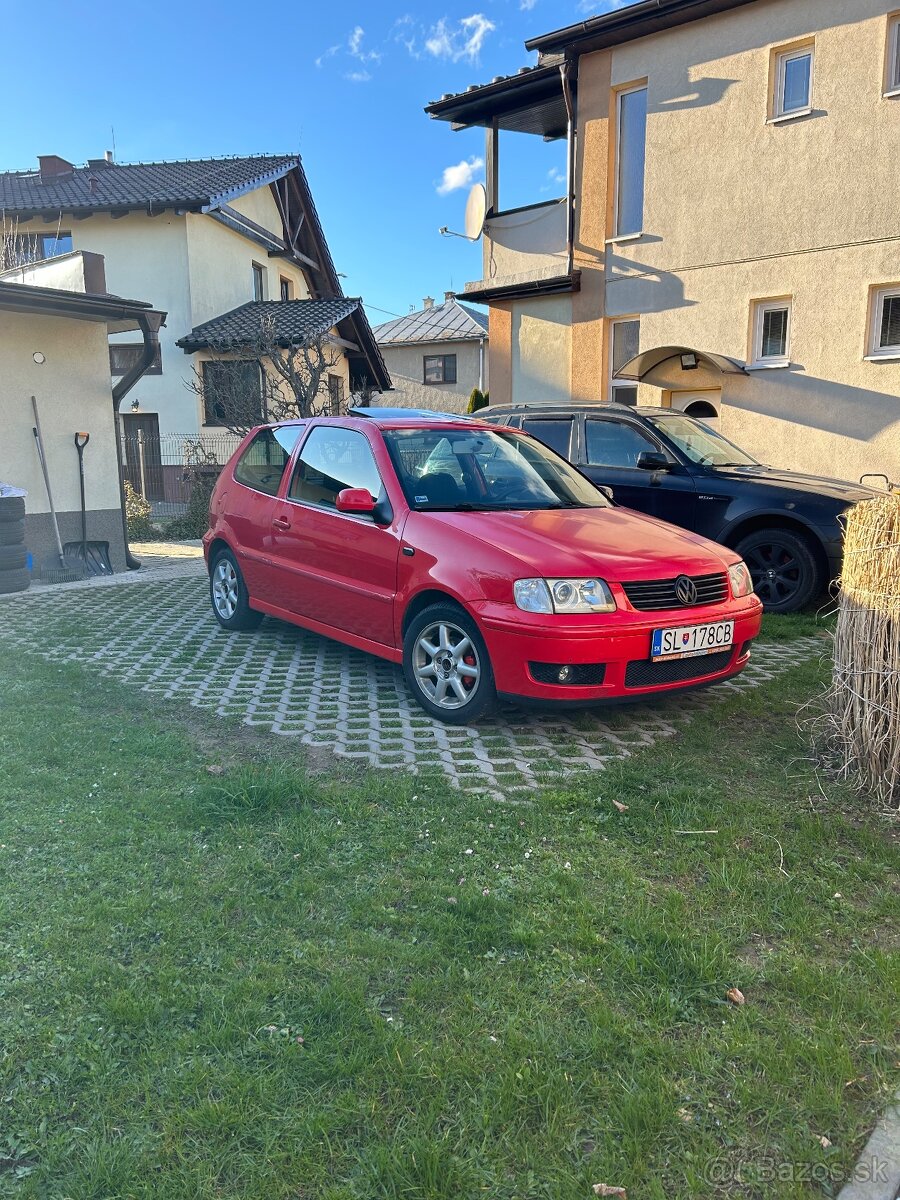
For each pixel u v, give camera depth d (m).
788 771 4.09
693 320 11.97
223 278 23.23
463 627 4.59
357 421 5.80
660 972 2.50
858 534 3.97
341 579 5.47
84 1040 2.22
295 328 20.78
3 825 3.40
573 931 2.72
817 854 3.26
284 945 2.64
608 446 8.49
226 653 6.43
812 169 10.52
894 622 3.66
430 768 4.12
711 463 8.12
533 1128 1.96
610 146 12.79
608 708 5.09
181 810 3.53
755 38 10.85
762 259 11.12
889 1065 2.17
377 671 5.95
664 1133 1.95
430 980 2.46
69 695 5.20
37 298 9.05
